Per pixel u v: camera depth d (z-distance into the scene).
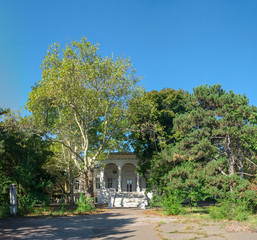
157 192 33.34
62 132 30.36
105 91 26.00
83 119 28.17
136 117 30.78
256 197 18.62
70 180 34.28
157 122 34.47
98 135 34.31
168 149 29.97
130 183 47.66
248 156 27.86
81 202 24.88
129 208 30.28
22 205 20.84
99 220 17.64
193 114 26.28
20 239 11.18
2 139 21.45
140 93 27.66
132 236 11.68
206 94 26.92
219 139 27.27
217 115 25.39
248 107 22.19
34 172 23.14
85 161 27.48
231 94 25.66
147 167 37.34
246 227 13.09
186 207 26.02
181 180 23.00
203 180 23.16
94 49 25.64
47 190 24.38
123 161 42.84
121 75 25.70
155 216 19.67
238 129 23.36
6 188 21.06
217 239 10.54
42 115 28.53
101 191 41.69
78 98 26.00
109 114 28.67
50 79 25.23
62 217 19.47
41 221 16.91
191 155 24.89
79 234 12.41
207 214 20.12
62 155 36.31
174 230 12.85
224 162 23.12
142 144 37.25
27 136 24.08
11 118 23.41
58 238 11.44
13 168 22.23
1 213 18.83
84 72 25.22
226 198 20.14
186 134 26.89
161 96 38.22
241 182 20.44
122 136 33.44
